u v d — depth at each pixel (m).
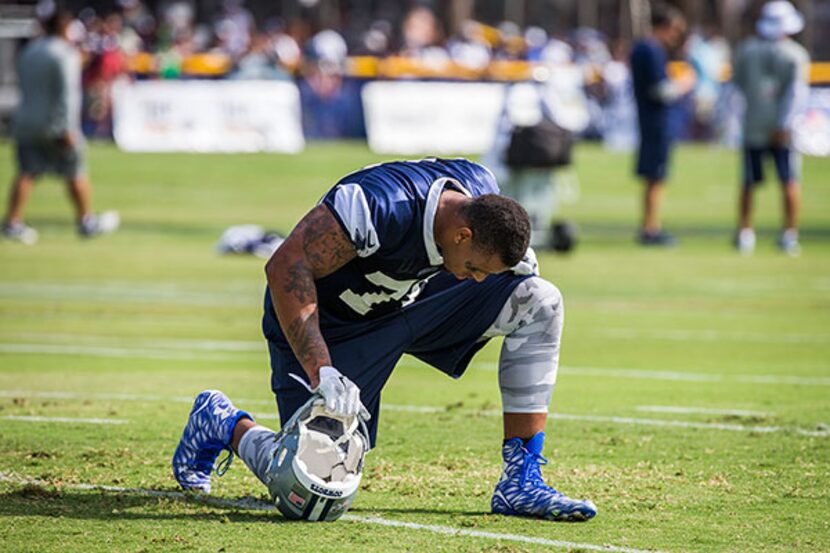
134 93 82.44
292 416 14.22
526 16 124.94
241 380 23.70
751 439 19.27
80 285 36.41
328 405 13.50
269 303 14.45
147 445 18.06
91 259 41.81
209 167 73.06
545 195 43.31
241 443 14.86
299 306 13.57
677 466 17.44
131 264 40.91
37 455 17.28
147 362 25.58
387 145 84.56
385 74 89.75
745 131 46.22
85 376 23.84
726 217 58.81
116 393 22.14
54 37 45.59
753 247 48.16
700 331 30.61
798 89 45.78
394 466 17.19
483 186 14.27
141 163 73.94
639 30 100.75
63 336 28.55
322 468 13.93
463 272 13.64
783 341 29.33
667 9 46.75
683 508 15.15
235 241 43.72
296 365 14.30
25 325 29.91
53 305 32.84
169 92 82.44
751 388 23.69
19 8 86.06
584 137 93.94
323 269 13.67
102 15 101.06
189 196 62.06
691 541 13.69
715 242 49.50
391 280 13.94
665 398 22.62
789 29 45.88
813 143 88.69
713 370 25.61
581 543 13.48
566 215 58.50
